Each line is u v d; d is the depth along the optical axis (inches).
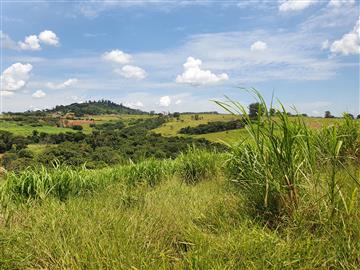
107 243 131.0
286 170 145.9
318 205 136.6
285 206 144.7
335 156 143.3
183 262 118.8
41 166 235.0
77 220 155.2
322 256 114.7
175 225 153.6
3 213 173.0
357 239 117.2
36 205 190.2
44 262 125.4
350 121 244.4
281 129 149.9
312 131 179.2
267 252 117.3
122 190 222.2
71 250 127.7
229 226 145.9
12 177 222.2
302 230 128.7
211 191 216.4
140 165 290.7
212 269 108.3
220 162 284.8
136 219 153.7
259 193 157.4
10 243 140.6
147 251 127.9
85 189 235.6
